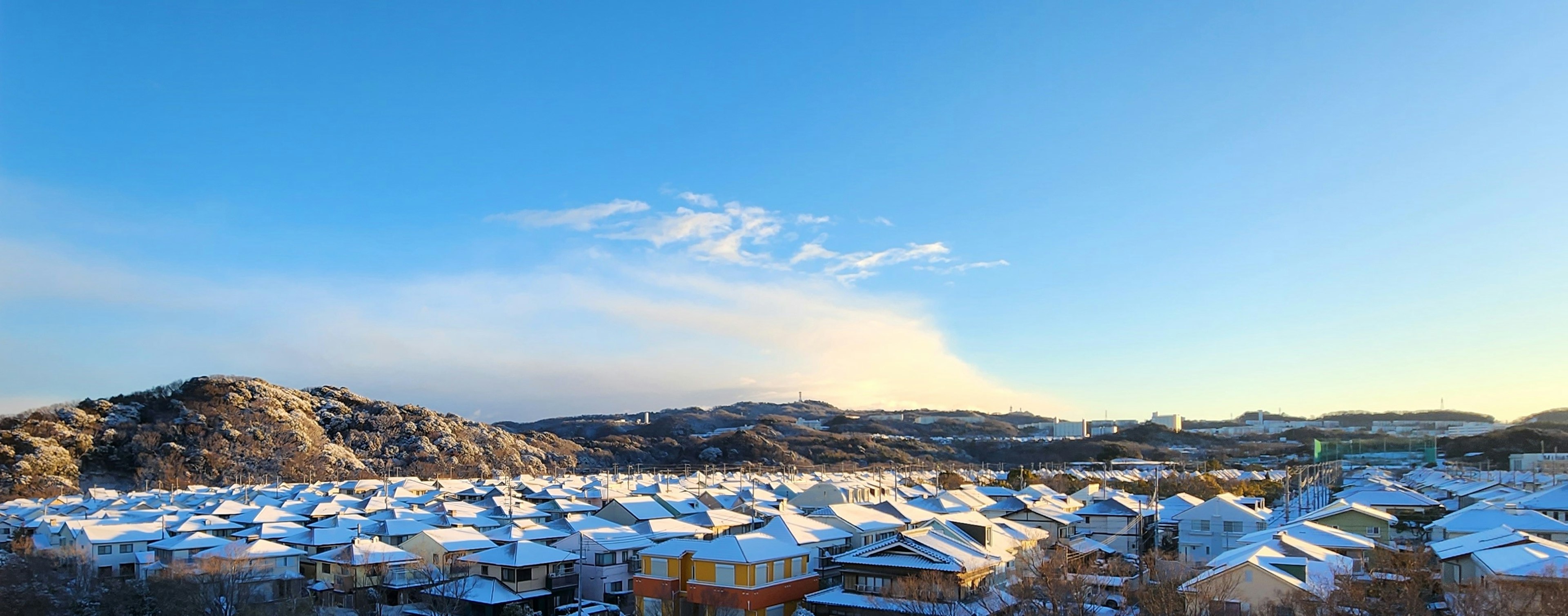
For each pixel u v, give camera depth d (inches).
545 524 3690.9
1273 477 7377.0
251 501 5251.0
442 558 3011.8
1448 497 4918.8
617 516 4003.4
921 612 2164.1
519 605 2716.5
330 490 6063.0
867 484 5639.8
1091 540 3759.8
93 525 3612.2
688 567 2603.3
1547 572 1889.8
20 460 6968.5
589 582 3075.8
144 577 3019.2
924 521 3331.7
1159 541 3708.2
